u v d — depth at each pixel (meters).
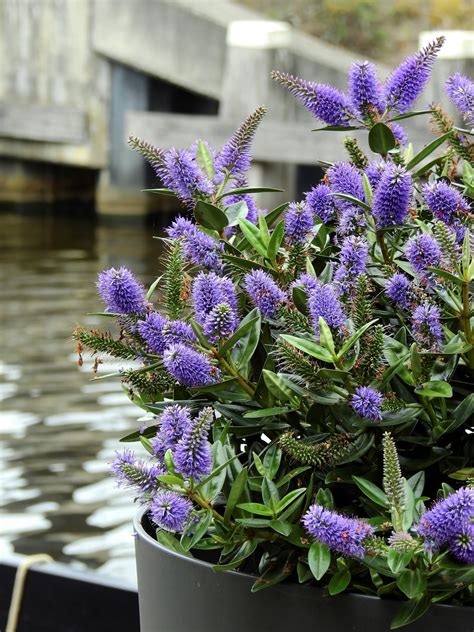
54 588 2.68
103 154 14.60
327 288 1.26
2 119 14.77
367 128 1.40
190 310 1.51
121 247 12.57
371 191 1.36
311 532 1.18
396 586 1.22
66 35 14.55
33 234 13.53
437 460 1.28
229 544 1.28
